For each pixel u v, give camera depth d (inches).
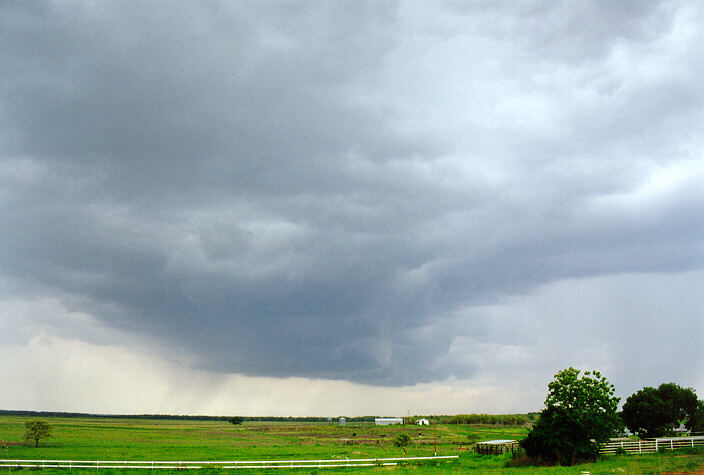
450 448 4441.4
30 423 4776.1
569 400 2326.5
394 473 2015.3
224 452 4131.4
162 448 4670.3
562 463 2258.9
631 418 3678.6
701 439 2736.2
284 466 2487.7
